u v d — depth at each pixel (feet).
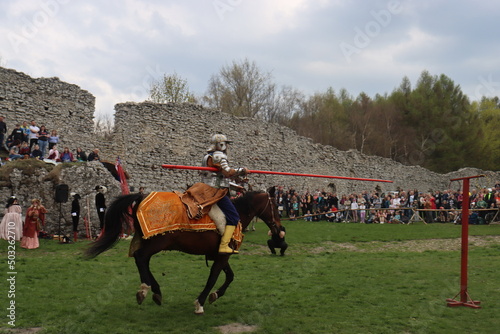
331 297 30.89
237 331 23.94
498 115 221.25
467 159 204.54
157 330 23.71
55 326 24.02
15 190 58.29
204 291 26.84
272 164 119.55
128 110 91.66
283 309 27.94
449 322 25.66
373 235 69.62
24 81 79.56
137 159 91.91
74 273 37.42
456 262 46.85
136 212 25.71
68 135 84.84
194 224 26.20
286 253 54.29
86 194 61.82
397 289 33.76
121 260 44.62
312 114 204.44
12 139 70.38
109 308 27.50
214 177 27.96
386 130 210.38
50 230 59.26
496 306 29.04
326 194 101.09
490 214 82.99
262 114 186.39
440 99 214.07
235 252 27.53
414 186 161.38
